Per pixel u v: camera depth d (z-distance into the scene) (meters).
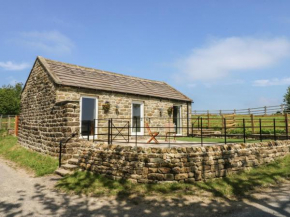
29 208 5.68
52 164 9.95
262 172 8.62
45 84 12.35
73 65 14.74
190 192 6.65
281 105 26.09
